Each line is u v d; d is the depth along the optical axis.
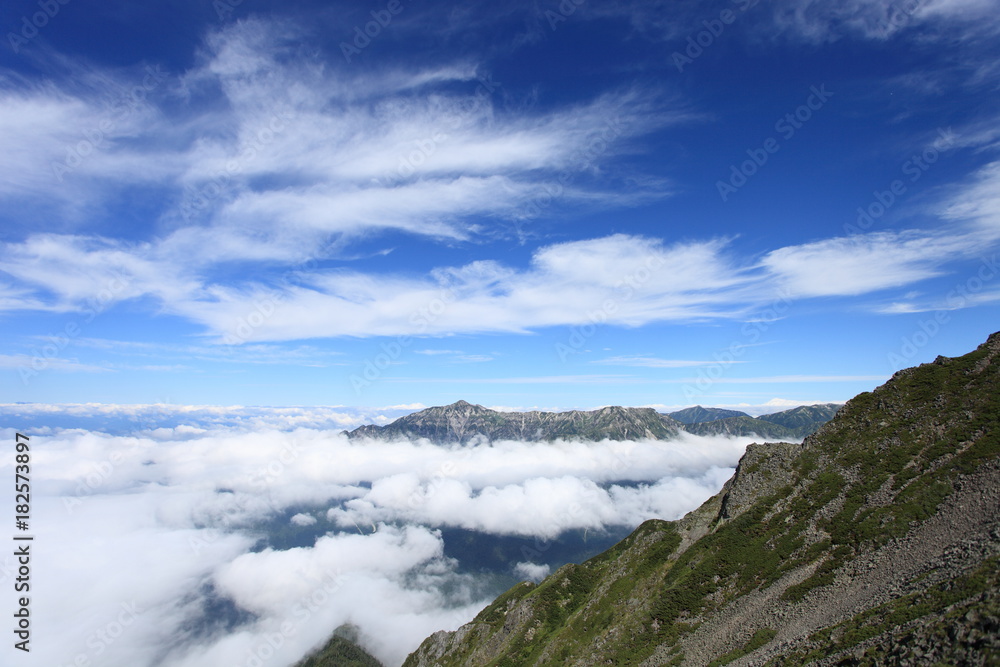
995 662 28.23
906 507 66.06
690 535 99.50
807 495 83.12
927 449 74.56
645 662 71.31
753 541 82.00
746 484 96.25
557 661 88.00
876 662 36.75
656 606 81.62
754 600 69.62
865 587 56.06
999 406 72.81
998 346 84.69
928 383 87.81
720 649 63.44
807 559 70.19
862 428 88.88
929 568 49.91
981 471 63.00
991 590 35.97
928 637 34.69
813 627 54.03
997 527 48.38
